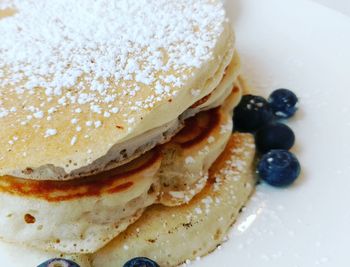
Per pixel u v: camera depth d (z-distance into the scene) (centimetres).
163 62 11
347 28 15
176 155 11
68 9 13
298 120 14
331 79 14
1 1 14
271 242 11
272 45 16
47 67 11
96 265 11
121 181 10
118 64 11
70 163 9
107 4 13
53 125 10
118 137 10
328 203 12
